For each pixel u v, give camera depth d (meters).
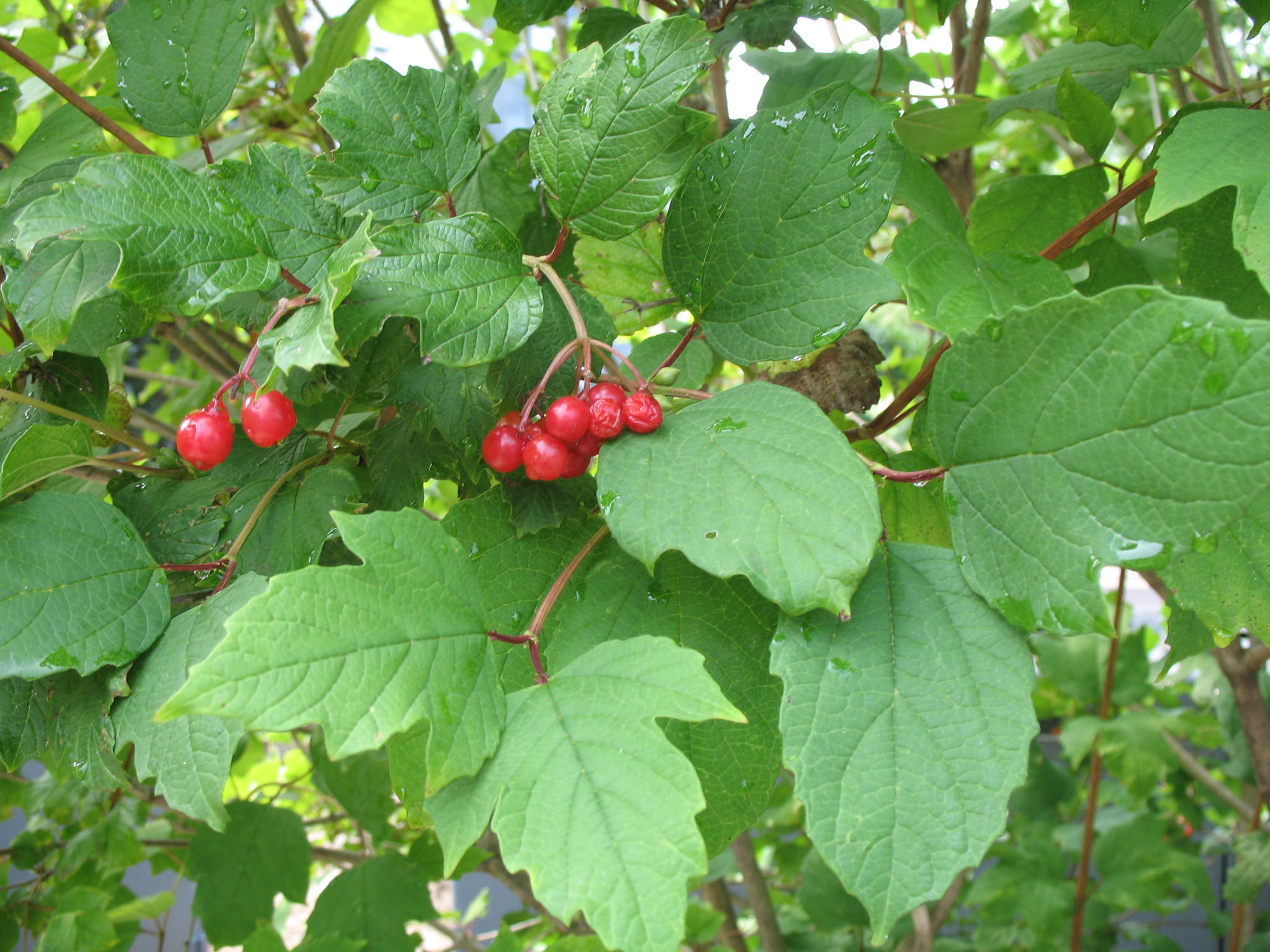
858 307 0.20
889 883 0.17
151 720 0.19
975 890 0.47
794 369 0.26
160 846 0.45
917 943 0.42
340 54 0.34
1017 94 0.33
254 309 0.24
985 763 0.17
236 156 0.35
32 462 0.21
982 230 0.28
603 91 0.20
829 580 0.17
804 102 0.21
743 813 0.20
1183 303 0.15
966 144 0.32
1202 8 0.32
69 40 0.43
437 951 0.77
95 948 0.35
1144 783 0.44
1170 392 0.16
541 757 0.17
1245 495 0.15
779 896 0.56
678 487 0.18
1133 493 0.17
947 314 0.19
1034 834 0.49
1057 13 0.52
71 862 0.40
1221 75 0.32
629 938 0.15
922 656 0.18
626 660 0.18
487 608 0.21
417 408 0.24
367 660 0.17
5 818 0.46
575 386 0.22
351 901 0.36
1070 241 0.24
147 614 0.20
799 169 0.21
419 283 0.19
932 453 0.24
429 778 0.17
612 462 0.19
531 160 0.21
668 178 0.21
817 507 0.18
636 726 0.17
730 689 0.21
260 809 0.38
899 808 0.17
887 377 0.69
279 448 0.25
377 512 0.18
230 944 0.37
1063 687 0.50
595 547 0.22
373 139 0.22
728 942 0.46
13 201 0.24
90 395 0.25
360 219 0.22
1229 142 0.19
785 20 0.27
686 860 0.16
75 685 0.20
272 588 0.17
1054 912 0.45
